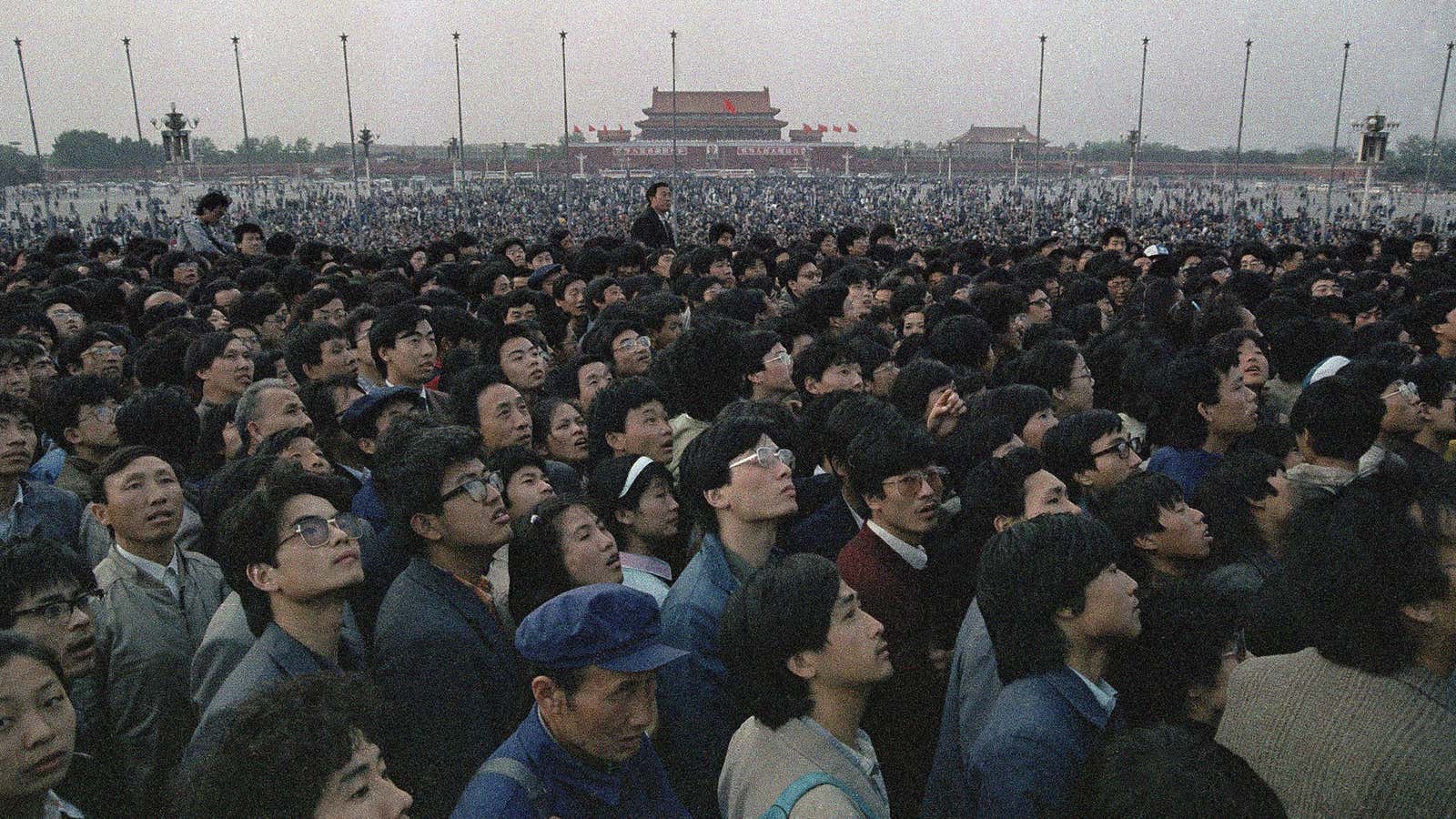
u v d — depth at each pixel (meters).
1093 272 14.22
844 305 9.63
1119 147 135.38
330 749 2.36
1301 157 113.06
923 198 105.00
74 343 8.28
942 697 4.60
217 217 17.66
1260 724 2.92
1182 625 3.58
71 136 122.12
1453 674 2.89
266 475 3.77
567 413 6.37
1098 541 3.22
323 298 10.19
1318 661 2.87
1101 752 2.67
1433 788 2.55
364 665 3.99
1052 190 111.50
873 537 4.53
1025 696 3.19
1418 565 2.68
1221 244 52.03
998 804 3.02
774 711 3.08
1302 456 5.69
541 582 4.09
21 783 2.66
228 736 2.42
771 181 113.81
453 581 4.00
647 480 4.75
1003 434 5.32
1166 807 2.37
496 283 12.27
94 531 5.34
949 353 8.02
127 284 12.82
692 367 6.69
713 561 4.20
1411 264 15.99
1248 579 4.43
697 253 12.14
